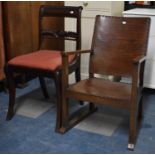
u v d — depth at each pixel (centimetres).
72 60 230
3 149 197
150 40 268
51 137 213
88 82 222
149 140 210
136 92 187
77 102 271
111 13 277
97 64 229
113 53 224
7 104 268
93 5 279
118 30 224
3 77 281
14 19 280
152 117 244
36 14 305
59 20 325
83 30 291
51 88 302
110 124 231
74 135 216
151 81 282
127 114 248
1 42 274
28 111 253
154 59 273
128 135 213
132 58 216
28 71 221
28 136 214
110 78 274
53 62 216
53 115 246
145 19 216
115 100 192
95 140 209
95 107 256
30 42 306
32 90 299
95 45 230
